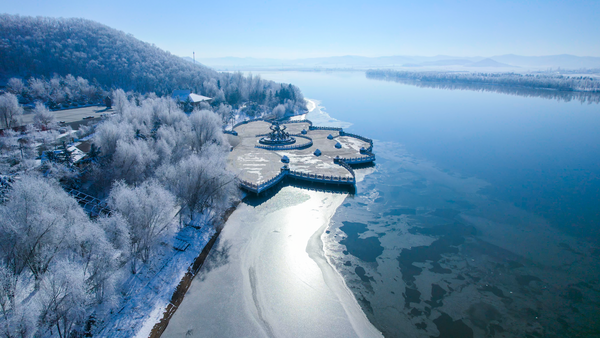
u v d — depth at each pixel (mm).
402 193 76000
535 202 71500
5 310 29734
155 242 46719
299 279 46438
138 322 37250
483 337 37469
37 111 104625
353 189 76062
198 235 55062
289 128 138750
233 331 37438
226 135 114312
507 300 43188
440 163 97688
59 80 184125
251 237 56500
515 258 51938
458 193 76188
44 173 60594
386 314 40781
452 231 59656
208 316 39406
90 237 37062
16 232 35875
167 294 41969
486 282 46531
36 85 158500
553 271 48844
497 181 83688
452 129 146000
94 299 36094
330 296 43469
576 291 44719
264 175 81062
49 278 31312
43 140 87062
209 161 58875
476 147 115312
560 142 122312
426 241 56531
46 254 36688
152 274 44594
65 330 31359
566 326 39000
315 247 54281
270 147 105062
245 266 48781
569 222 62969
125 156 65500
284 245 54438
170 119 109438
